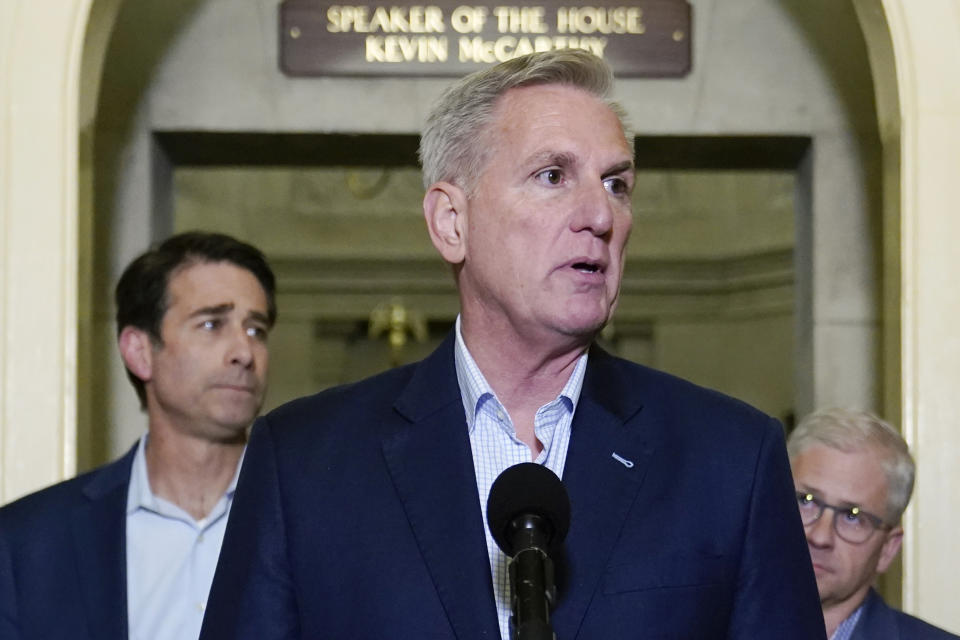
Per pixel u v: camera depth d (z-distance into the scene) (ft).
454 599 13.65
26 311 27.25
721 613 13.71
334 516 14.29
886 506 20.45
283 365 70.44
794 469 20.86
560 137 13.97
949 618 26.68
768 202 66.64
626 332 70.64
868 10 28.43
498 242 14.07
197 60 35.14
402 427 14.66
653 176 69.36
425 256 70.18
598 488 13.98
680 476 14.06
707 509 13.92
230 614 14.25
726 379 68.64
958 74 27.68
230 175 67.97
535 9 34.88
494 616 13.61
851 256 35.65
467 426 14.64
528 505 12.05
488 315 14.44
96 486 21.59
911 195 27.55
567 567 13.56
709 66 35.32
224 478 21.67
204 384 21.40
